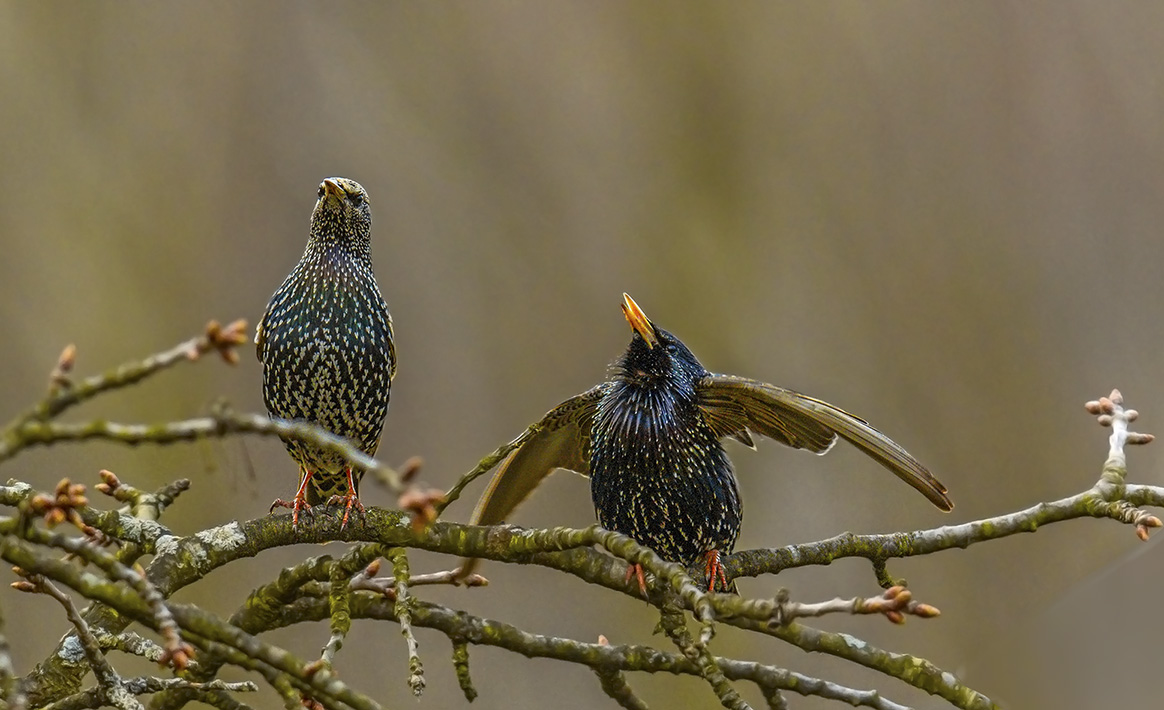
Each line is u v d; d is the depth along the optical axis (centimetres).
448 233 1434
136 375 409
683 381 745
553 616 1288
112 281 1323
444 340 1391
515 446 611
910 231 1491
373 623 1241
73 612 534
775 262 1485
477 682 1253
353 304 793
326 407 798
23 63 1384
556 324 1424
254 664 502
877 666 577
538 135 1500
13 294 1295
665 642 1285
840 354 1446
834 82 1556
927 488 653
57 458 1195
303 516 649
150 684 576
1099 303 1458
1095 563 1344
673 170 1518
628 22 1557
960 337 1448
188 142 1397
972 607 1334
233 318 1347
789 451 1410
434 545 623
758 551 702
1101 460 1396
